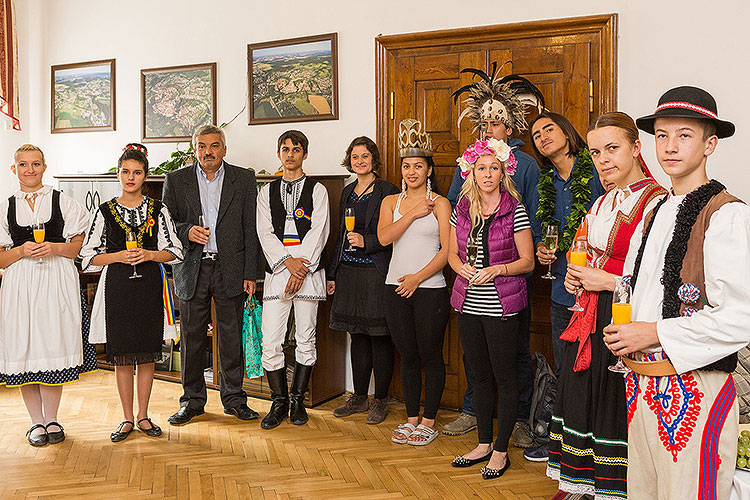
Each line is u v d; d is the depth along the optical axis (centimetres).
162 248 379
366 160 405
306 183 409
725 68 368
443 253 361
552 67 403
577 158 322
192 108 522
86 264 366
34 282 357
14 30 562
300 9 475
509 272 319
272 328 404
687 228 187
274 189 410
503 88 375
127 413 384
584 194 312
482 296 323
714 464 187
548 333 409
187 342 411
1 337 356
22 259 359
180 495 306
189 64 520
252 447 367
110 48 554
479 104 377
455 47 426
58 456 352
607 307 237
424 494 307
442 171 436
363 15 454
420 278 361
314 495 306
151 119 540
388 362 411
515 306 319
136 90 546
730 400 187
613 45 387
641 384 198
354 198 413
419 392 385
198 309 408
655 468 197
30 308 356
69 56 572
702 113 187
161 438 380
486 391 337
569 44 398
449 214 365
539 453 347
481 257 326
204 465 341
